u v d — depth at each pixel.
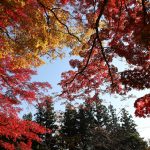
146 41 6.30
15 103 11.19
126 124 49.62
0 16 8.38
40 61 9.78
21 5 7.96
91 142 28.67
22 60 9.59
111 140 27.97
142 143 32.59
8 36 8.75
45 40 9.03
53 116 44.75
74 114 45.69
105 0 8.57
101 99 12.69
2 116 11.48
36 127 12.23
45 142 41.69
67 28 9.99
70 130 44.75
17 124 11.78
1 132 11.83
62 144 41.44
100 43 9.50
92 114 45.88
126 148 29.09
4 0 7.89
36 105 11.75
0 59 9.91
